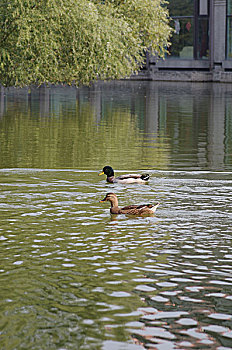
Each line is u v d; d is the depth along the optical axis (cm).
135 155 2075
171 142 2402
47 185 1571
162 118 3222
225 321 800
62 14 2386
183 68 6900
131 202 1394
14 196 1446
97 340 749
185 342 746
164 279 937
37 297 868
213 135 2608
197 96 4672
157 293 884
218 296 875
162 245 1095
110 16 2650
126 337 756
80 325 785
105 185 1580
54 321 795
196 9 6712
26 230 1178
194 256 1038
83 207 1355
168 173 1744
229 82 6438
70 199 1425
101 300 859
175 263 1005
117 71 2539
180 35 6906
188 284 918
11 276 945
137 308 835
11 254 1044
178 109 3691
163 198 1434
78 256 1036
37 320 798
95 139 2456
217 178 1670
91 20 2408
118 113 3466
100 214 1299
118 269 977
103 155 2061
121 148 2231
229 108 3750
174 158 2022
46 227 1199
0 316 807
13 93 4962
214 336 760
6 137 2491
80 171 1764
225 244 1100
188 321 798
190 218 1262
